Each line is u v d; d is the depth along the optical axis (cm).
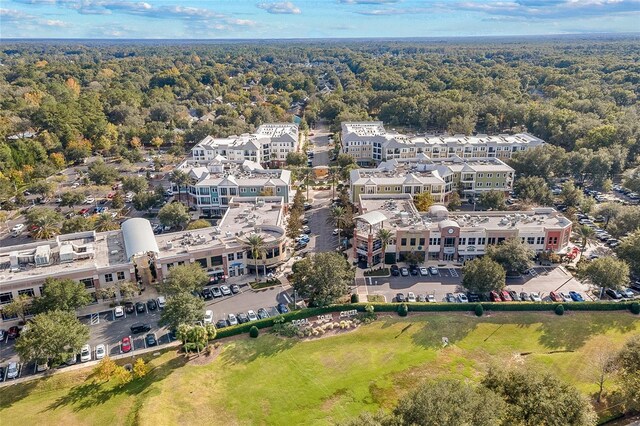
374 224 13612
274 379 9081
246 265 13038
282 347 9944
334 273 10956
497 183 18375
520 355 9656
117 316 11038
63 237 13012
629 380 7756
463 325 10556
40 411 8312
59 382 9012
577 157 19400
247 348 9906
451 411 6309
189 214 16362
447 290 12156
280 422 8125
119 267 11588
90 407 8394
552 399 6869
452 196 17375
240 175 18425
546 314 10875
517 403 6956
